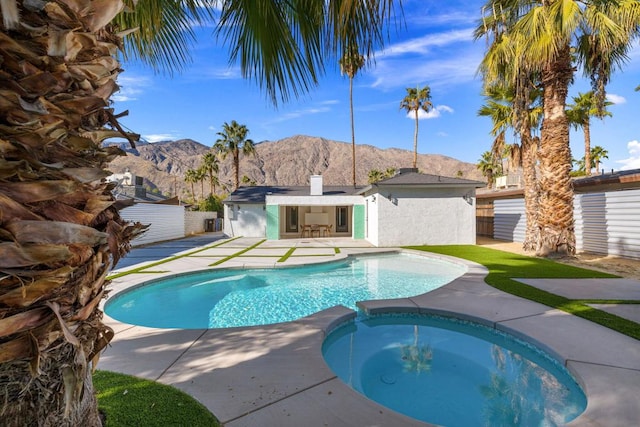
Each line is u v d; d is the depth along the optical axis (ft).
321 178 62.13
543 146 31.63
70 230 3.36
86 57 3.73
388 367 12.64
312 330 13.75
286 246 47.78
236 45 9.33
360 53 7.06
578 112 44.78
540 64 28.60
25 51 3.03
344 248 44.88
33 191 3.11
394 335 15.51
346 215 74.90
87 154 3.84
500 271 25.39
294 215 73.51
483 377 11.83
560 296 18.15
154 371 10.11
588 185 35.27
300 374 9.92
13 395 3.43
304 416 7.83
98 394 8.66
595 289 19.63
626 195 31.22
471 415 9.74
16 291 3.07
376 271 32.24
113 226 4.32
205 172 144.46
